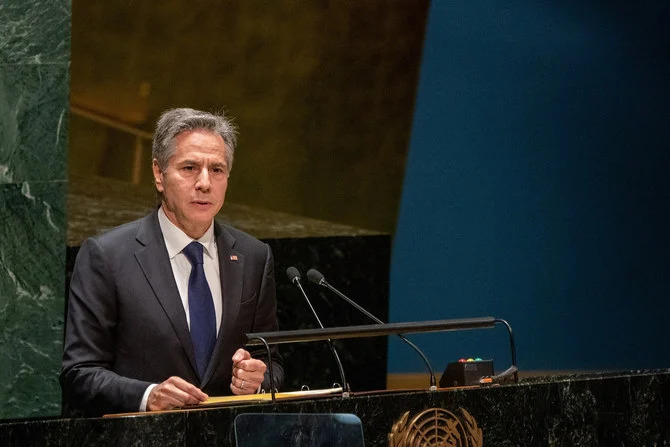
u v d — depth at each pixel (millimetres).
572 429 6227
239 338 7449
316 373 13766
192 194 7203
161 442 5012
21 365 13016
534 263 14961
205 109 13859
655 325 15062
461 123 14938
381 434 5543
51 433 5105
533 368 14703
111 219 13438
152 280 7211
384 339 14055
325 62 14281
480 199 14922
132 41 13438
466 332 14406
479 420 5875
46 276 13133
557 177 15133
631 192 15180
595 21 15172
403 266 14500
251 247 7859
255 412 5199
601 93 15227
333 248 14281
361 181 14477
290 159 14211
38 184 13227
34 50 13344
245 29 13883
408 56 14633
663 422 6641
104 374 6578
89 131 13328
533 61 15172
